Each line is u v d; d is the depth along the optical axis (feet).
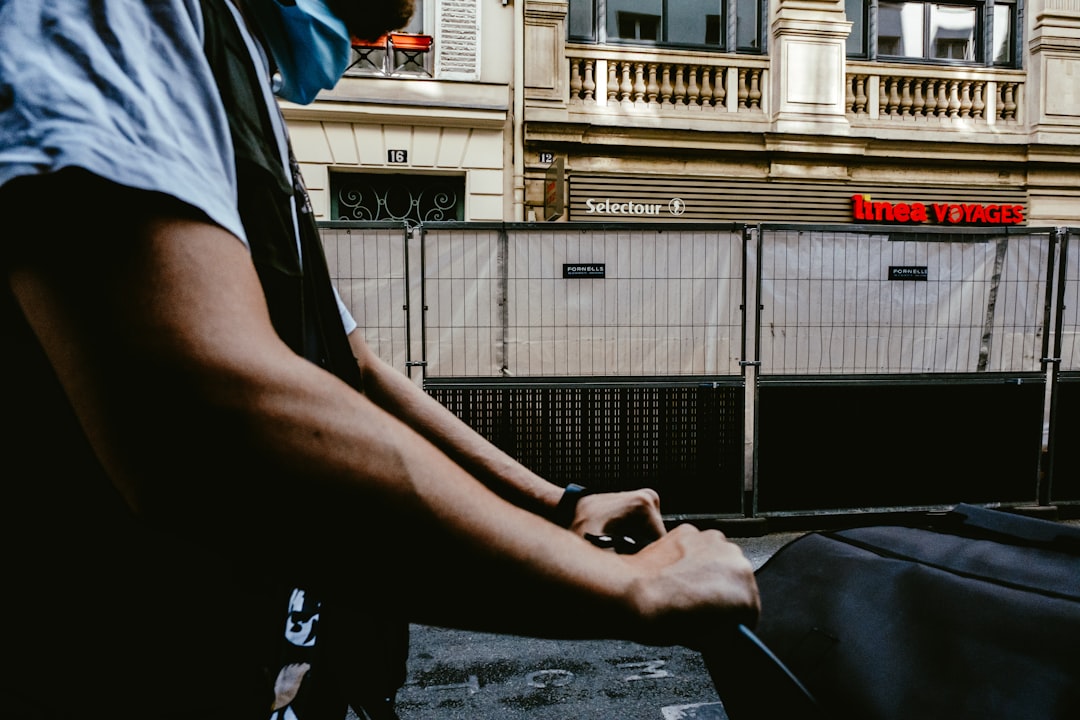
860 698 2.43
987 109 34.88
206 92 1.36
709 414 15.65
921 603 2.64
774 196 33.22
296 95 2.09
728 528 15.44
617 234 15.38
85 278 1.12
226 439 1.08
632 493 2.53
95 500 1.39
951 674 2.36
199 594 1.46
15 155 1.11
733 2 32.99
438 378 15.47
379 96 29.94
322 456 1.10
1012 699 2.21
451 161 30.71
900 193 34.17
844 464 15.71
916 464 15.87
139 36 1.30
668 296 15.49
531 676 9.30
